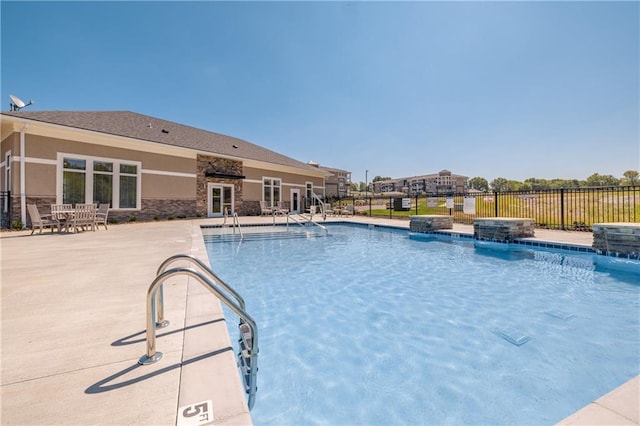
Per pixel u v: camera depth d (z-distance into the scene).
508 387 2.20
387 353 2.75
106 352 1.94
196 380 1.61
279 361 2.63
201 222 13.05
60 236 8.05
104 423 1.29
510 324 3.29
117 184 12.32
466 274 5.48
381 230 12.40
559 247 6.85
